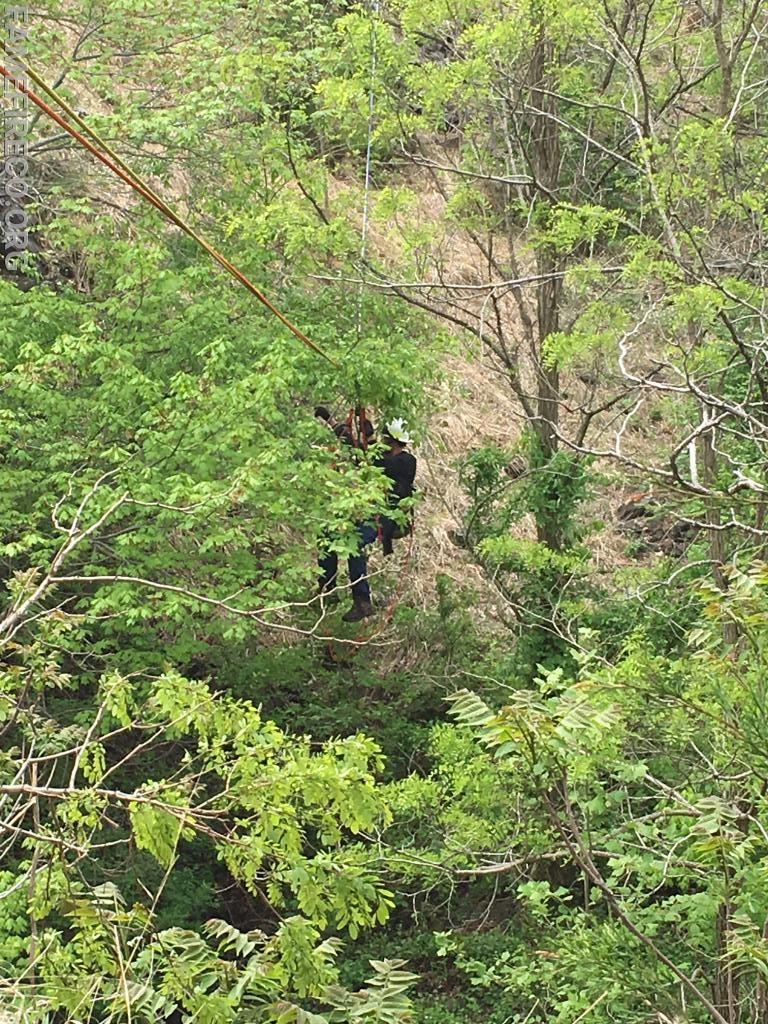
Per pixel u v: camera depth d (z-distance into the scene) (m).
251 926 11.94
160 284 11.67
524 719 4.41
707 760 6.08
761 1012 5.61
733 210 8.91
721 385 9.02
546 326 12.91
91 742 4.32
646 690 5.47
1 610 9.48
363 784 4.23
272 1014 3.77
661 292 9.92
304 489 11.28
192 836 4.08
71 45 14.32
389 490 12.70
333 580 12.68
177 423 10.34
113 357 10.55
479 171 12.85
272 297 12.95
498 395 19.12
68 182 13.48
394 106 12.22
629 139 12.02
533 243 11.15
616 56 11.04
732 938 5.02
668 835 6.60
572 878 11.30
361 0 13.25
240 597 10.88
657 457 14.87
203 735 4.31
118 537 10.57
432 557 16.77
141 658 11.21
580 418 16.41
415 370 12.72
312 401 13.25
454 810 8.27
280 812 4.09
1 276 13.91
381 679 14.46
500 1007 10.87
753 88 10.65
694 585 5.06
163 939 3.91
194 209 13.40
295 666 13.73
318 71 14.10
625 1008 5.93
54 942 3.90
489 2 10.88
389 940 12.31
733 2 10.95
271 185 13.76
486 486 14.43
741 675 5.39
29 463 11.39
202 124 12.70
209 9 13.43
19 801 4.75
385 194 11.91
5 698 4.63
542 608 12.90
